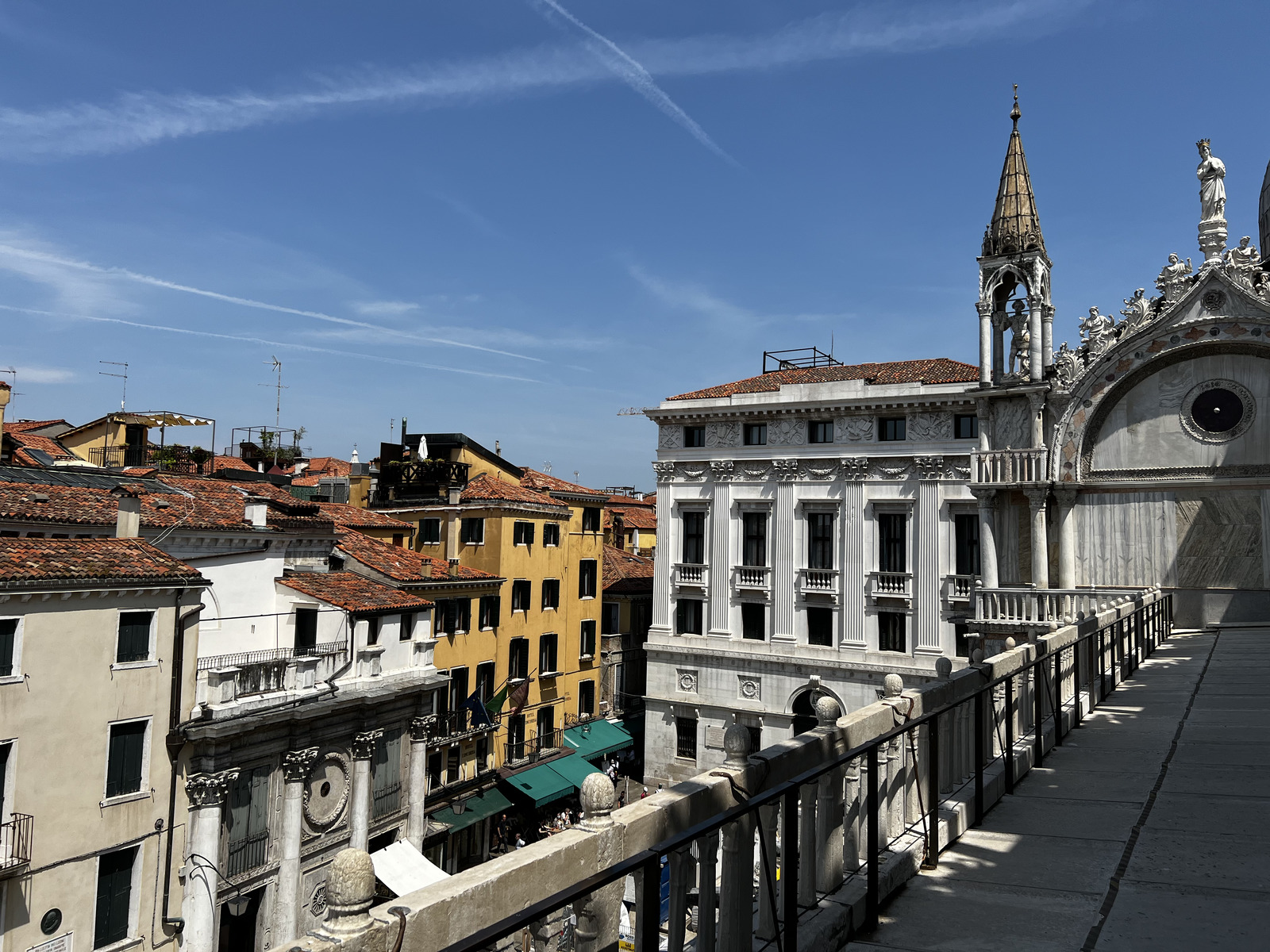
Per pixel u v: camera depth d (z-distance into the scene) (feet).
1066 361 110.11
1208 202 101.76
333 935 13.25
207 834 74.64
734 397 151.33
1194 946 21.36
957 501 131.95
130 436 165.48
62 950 64.39
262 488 117.50
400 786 98.02
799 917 22.67
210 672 77.10
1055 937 22.49
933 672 131.44
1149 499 105.40
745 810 18.53
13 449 117.91
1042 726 45.06
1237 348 100.22
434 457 169.68
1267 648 76.43
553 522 158.92
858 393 140.87
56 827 64.54
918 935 23.20
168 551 87.81
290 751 82.99
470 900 14.96
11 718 62.23
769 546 147.33
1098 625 56.80
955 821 30.76
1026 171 117.80
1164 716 49.75
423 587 122.01
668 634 155.02
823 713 26.20
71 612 66.33
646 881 15.60
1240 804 32.83
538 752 148.87
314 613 94.17
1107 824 31.37
